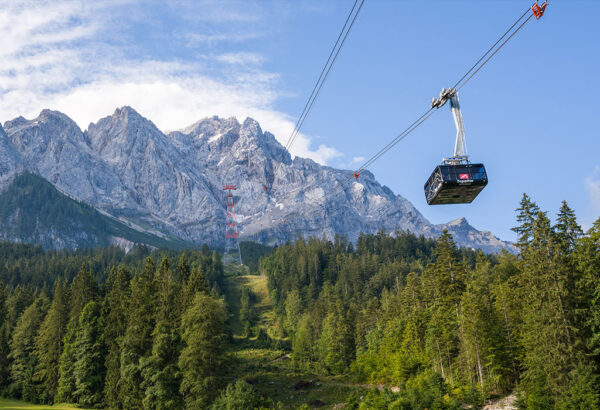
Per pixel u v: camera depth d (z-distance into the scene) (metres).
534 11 32.03
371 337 146.62
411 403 83.19
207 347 104.12
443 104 45.56
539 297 76.19
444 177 44.62
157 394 101.69
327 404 109.25
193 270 128.38
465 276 113.00
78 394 118.44
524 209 101.56
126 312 121.44
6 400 125.69
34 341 135.38
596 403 64.31
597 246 74.38
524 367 84.38
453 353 105.25
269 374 143.25
